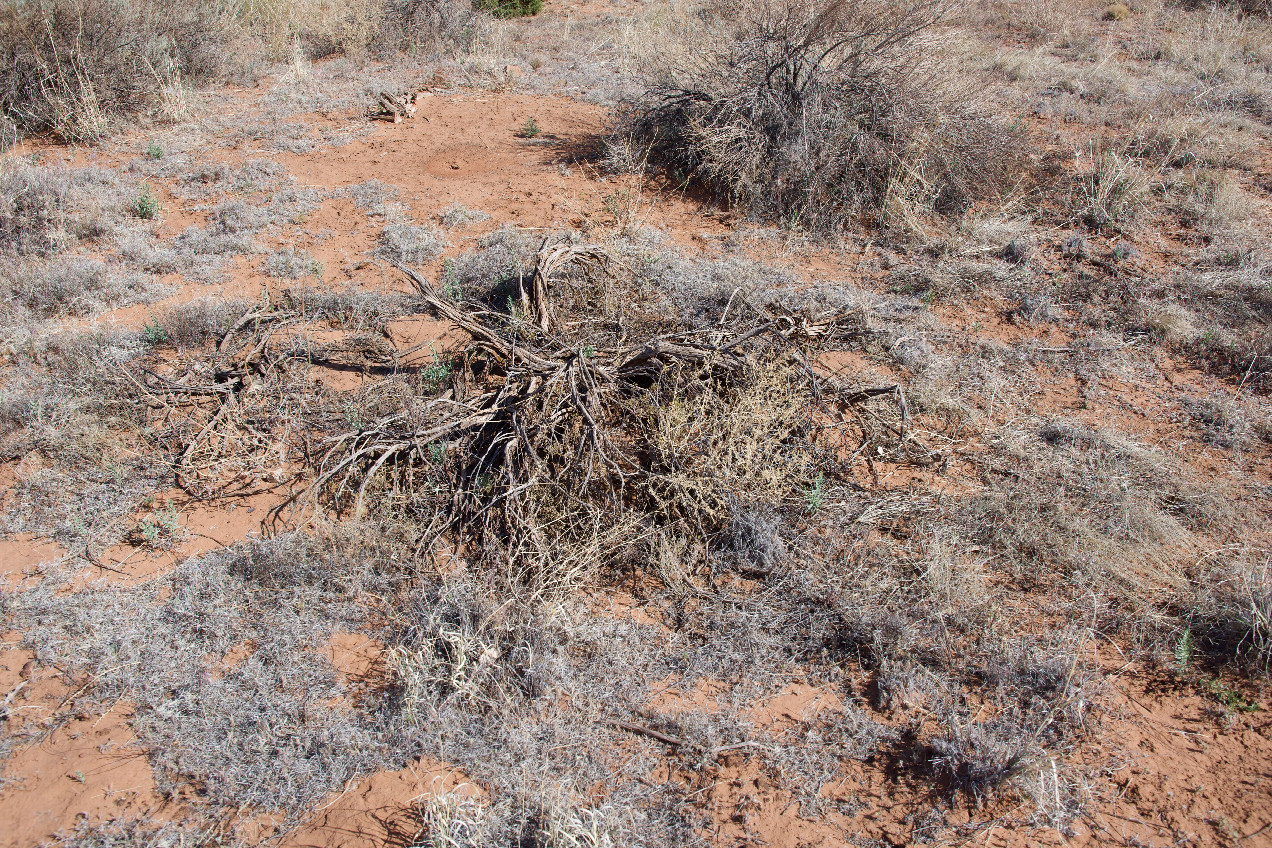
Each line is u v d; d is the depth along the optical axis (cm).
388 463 426
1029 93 1002
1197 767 300
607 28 1303
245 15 1239
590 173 808
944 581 362
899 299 599
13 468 446
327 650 346
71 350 531
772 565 380
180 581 377
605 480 394
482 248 666
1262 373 511
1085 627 352
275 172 809
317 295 595
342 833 281
